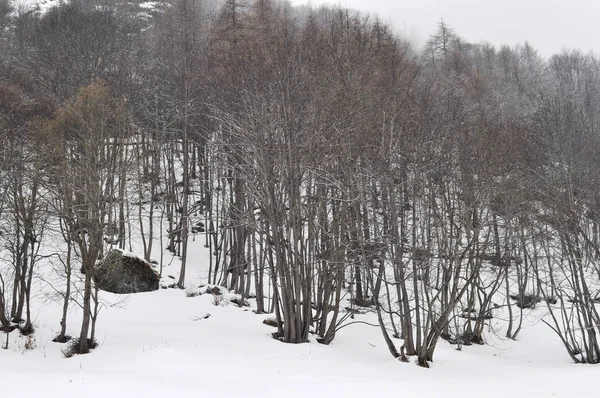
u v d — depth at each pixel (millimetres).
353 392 12648
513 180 23797
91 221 17969
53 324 20766
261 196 19547
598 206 23516
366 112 21719
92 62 35969
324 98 20875
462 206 22516
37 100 30594
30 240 20406
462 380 15227
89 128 19641
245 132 19500
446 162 21031
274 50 23234
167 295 27156
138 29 47812
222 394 12016
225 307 25062
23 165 20484
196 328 20578
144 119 35625
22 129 22562
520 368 18672
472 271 19656
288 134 19203
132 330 20047
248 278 27812
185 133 31406
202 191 34562
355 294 30031
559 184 22625
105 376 13602
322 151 19516
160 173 39312
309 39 25922
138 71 37250
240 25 33375
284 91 19875
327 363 16047
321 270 20938
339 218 19516
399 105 21922
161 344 17609
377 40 32281
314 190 20797
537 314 29562
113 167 20766
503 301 31062
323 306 20484
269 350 17438
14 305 20469
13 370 14562
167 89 35094
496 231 23344
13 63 41062
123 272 27078
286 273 19406
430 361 18297
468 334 24969
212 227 34094
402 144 19906
